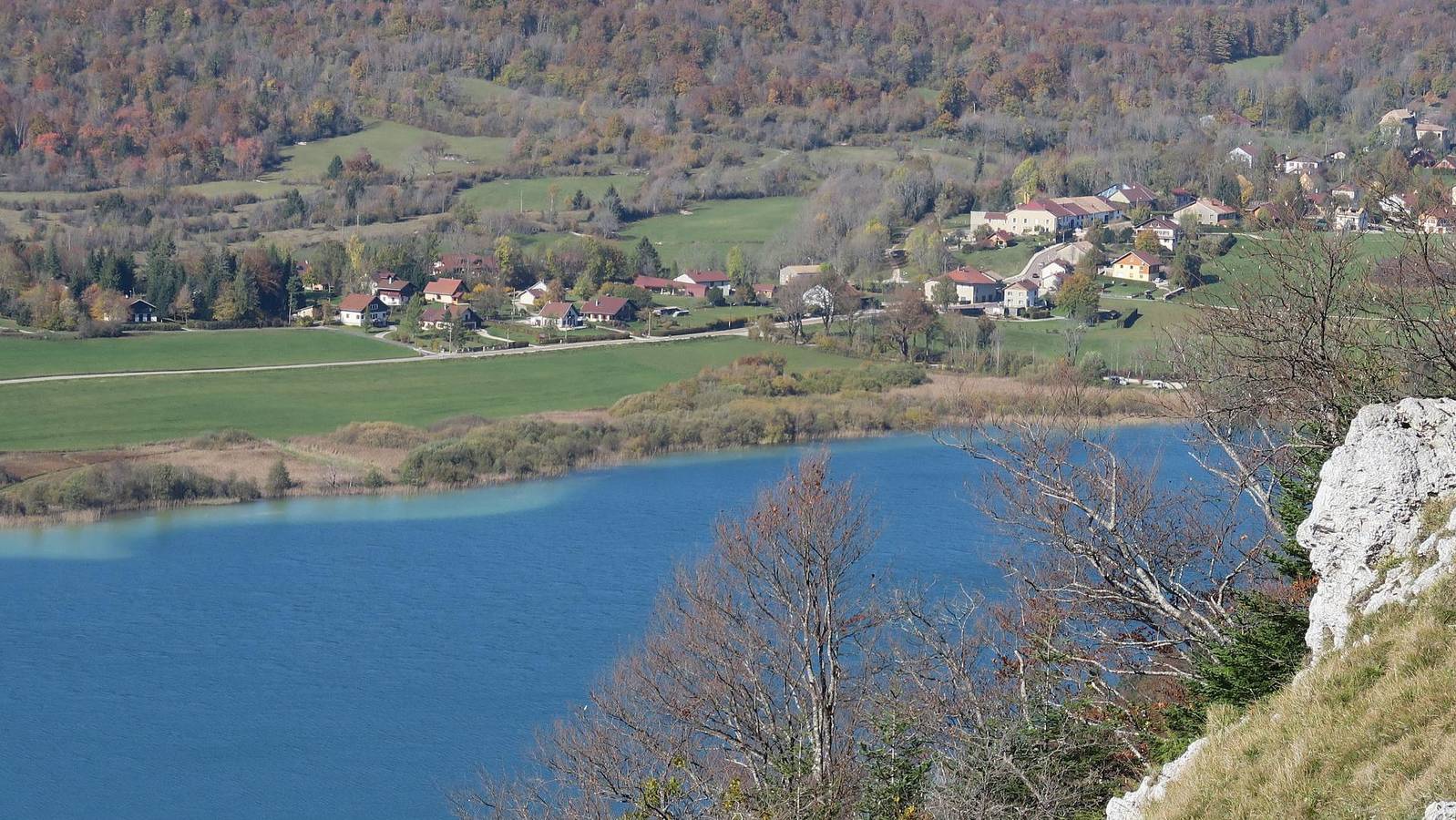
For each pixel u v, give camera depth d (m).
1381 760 39.53
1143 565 64.25
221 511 179.25
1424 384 61.91
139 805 98.44
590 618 129.88
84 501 179.00
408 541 162.00
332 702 113.38
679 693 66.06
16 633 133.00
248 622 134.25
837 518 70.06
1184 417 69.31
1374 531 46.91
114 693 117.75
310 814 95.56
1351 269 71.06
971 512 143.75
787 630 65.38
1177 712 55.59
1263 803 41.09
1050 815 54.25
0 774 103.31
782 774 60.78
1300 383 61.56
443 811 93.62
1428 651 41.94
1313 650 48.12
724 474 193.75
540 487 188.12
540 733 91.06
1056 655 61.84
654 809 61.47
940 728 60.94
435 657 121.62
